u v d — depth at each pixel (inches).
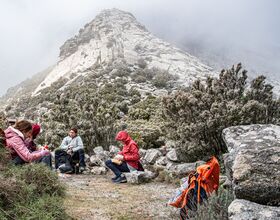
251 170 134.5
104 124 473.1
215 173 174.2
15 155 207.8
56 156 359.6
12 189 162.9
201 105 335.9
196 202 169.2
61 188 210.2
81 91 961.5
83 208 206.7
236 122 302.4
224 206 153.2
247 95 341.7
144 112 682.2
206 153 319.9
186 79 1985.7
